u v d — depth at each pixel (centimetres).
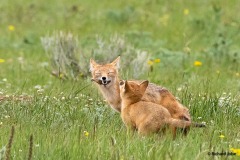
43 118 1321
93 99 1491
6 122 1309
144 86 1211
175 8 3097
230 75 1994
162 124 1150
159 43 2469
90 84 1650
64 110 1385
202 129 1227
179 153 1058
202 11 3009
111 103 1421
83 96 1510
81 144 1111
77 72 1883
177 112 1201
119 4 3234
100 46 1948
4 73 2023
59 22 2925
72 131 1203
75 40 1967
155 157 1048
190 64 2139
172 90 1611
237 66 2109
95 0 3338
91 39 2422
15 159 1056
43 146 1096
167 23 2847
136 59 1867
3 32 2794
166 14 2997
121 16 2930
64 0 3353
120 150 1073
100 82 1413
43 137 1153
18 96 1518
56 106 1410
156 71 2002
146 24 2839
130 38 2552
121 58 1881
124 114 1204
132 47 1938
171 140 1129
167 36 2633
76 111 1366
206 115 1362
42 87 1712
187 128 1170
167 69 2070
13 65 2156
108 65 1436
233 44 2452
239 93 1633
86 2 3312
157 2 3222
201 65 2114
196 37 2570
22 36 2731
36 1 3338
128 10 2961
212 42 2433
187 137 1152
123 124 1284
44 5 3250
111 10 2970
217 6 3041
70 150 1082
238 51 2258
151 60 2131
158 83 1775
